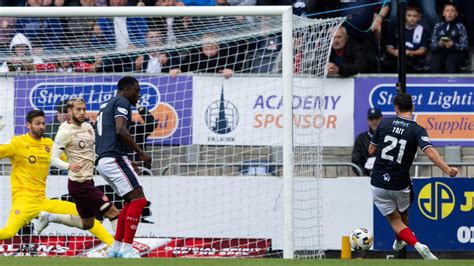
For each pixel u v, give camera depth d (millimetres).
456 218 42156
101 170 34938
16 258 29703
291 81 37156
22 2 48781
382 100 45031
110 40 44125
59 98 43469
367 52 45719
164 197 42156
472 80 45031
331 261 28984
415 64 47406
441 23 47031
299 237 41219
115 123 34562
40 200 38781
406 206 37250
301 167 41875
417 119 45219
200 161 43781
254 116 43719
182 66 45219
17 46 43406
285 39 37281
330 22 40531
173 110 43781
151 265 27328
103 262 28219
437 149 45250
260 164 43094
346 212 42469
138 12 37875
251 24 41781
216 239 42156
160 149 43844
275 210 42094
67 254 41656
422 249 36312
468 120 45094
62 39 44156
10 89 43375
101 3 48719
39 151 38594
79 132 38031
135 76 43688
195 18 43000
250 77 43688
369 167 43781
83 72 44250
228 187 42125
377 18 46906
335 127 44938
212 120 43844
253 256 41969
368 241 38594
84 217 38531
